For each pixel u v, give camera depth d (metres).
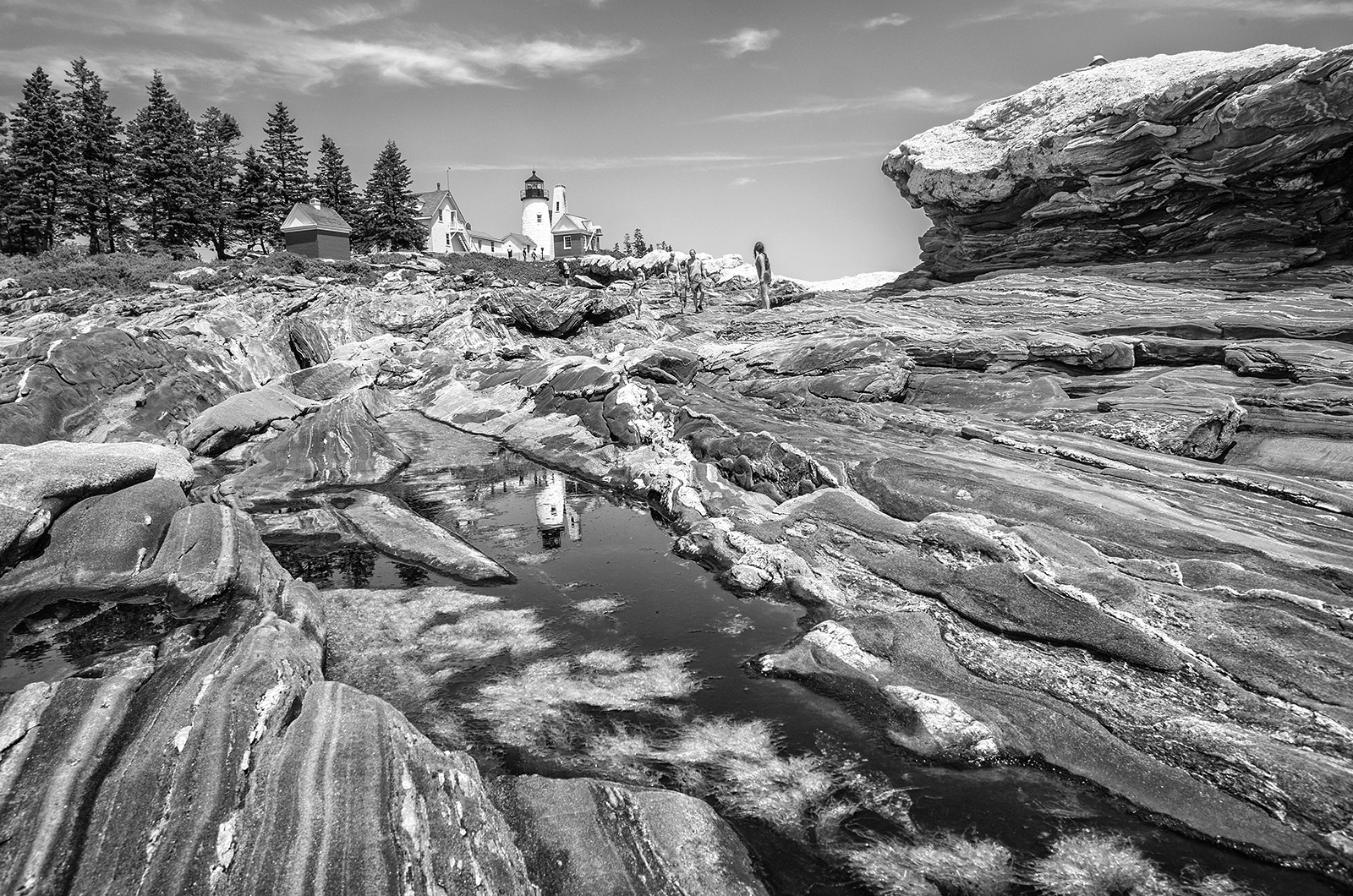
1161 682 7.82
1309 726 6.88
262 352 26.78
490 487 17.69
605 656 9.60
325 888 4.85
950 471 12.47
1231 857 6.04
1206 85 19.02
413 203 97.94
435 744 7.80
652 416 19.59
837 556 11.50
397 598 11.40
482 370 28.27
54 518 10.62
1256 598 8.33
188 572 10.12
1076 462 12.80
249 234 87.38
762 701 8.49
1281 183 19.02
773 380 19.41
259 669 7.07
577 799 6.39
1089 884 5.86
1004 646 8.79
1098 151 21.86
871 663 8.81
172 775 5.64
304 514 15.63
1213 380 14.65
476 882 5.20
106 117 77.75
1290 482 10.93
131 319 30.62
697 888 5.71
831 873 6.05
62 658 8.54
